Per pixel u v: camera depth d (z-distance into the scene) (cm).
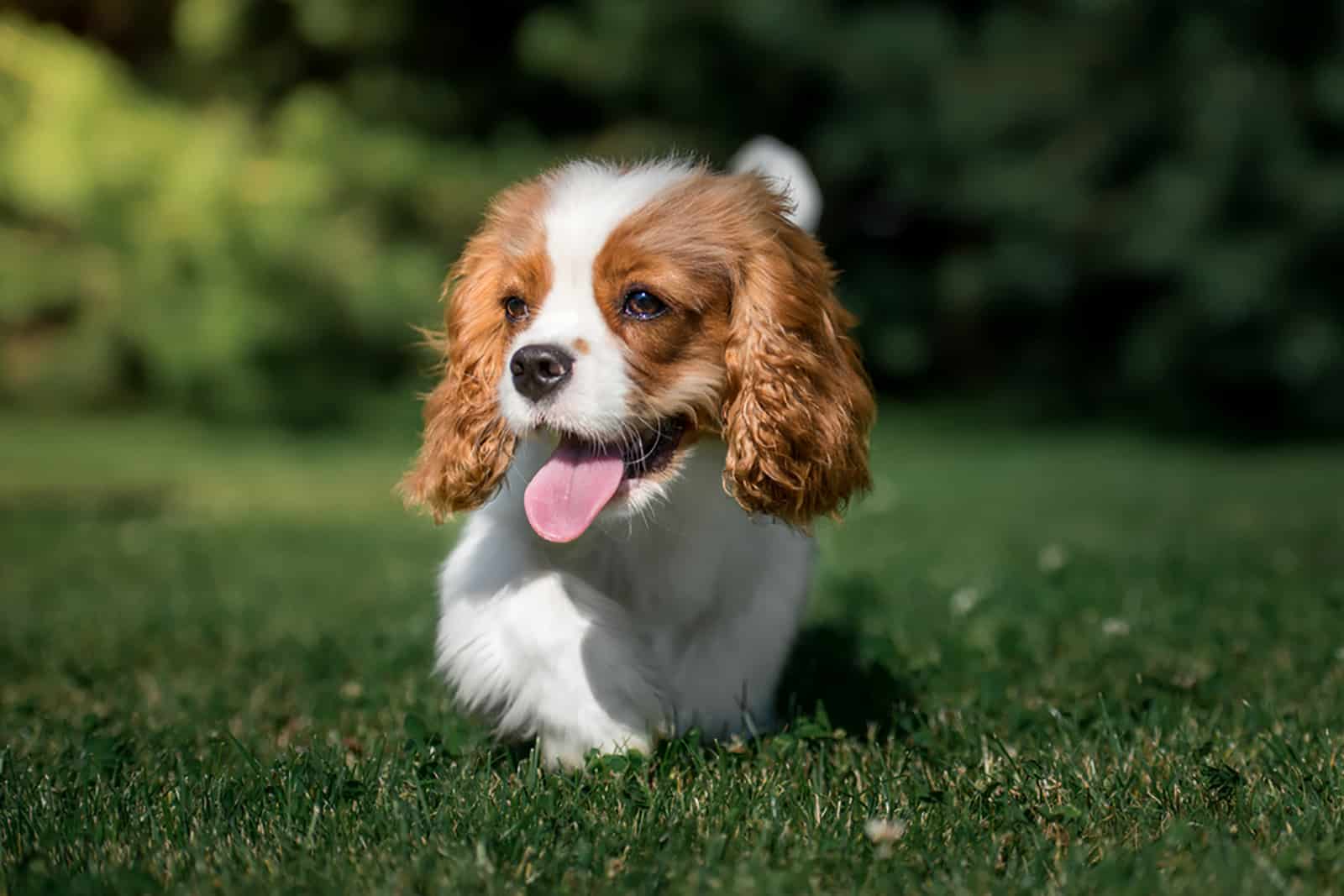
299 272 2064
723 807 343
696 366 380
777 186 411
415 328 448
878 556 900
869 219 2436
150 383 2177
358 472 1767
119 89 2134
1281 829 320
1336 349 1986
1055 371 2364
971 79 2128
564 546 389
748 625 407
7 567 948
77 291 2106
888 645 523
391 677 527
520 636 376
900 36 2173
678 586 398
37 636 643
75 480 1628
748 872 296
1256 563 777
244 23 2258
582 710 373
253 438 2048
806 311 390
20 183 1997
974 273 2173
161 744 423
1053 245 2100
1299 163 1942
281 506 1428
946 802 348
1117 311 2317
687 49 2239
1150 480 1583
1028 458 1908
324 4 2206
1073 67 2098
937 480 1606
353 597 789
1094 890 285
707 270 379
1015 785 362
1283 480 1556
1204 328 2030
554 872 300
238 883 293
